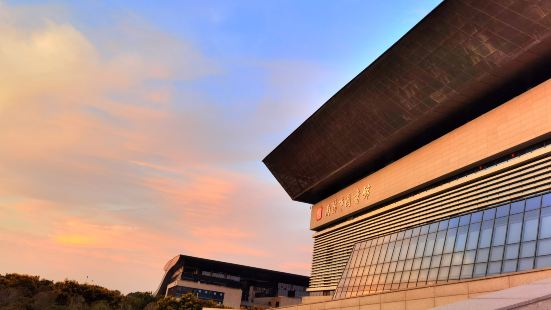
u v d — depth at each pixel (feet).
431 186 178.81
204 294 443.73
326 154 246.06
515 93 151.23
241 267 482.69
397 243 127.95
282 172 297.74
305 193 295.07
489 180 143.95
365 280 133.08
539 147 131.03
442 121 176.86
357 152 223.71
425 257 111.65
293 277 511.40
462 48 144.05
